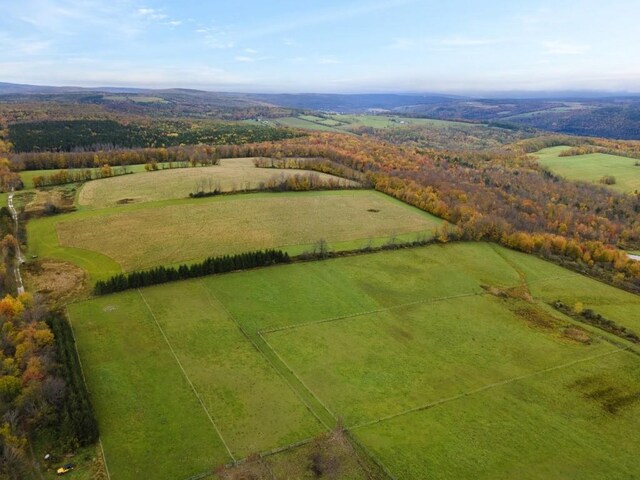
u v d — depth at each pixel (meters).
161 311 72.12
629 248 129.00
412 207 135.12
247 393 55.34
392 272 93.19
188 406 52.44
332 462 45.81
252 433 49.09
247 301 77.19
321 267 92.31
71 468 43.19
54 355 57.59
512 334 74.62
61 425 47.59
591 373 65.31
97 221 104.69
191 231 102.75
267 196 132.00
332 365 62.28
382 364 63.47
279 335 68.19
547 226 130.38
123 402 52.34
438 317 77.62
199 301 76.00
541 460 48.72
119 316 69.94
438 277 93.00
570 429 53.94
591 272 105.25
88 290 76.69
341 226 114.12
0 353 55.03
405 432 50.97
